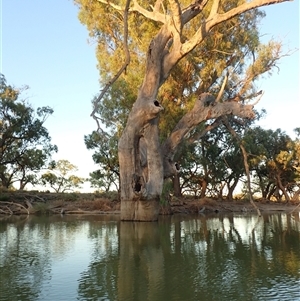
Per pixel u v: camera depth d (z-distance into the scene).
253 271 8.34
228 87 30.34
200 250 11.28
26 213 29.19
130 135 21.08
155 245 12.24
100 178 40.09
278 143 51.88
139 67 28.86
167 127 27.73
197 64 29.06
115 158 33.28
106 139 17.27
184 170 44.47
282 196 56.16
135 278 7.79
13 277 7.94
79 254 10.57
